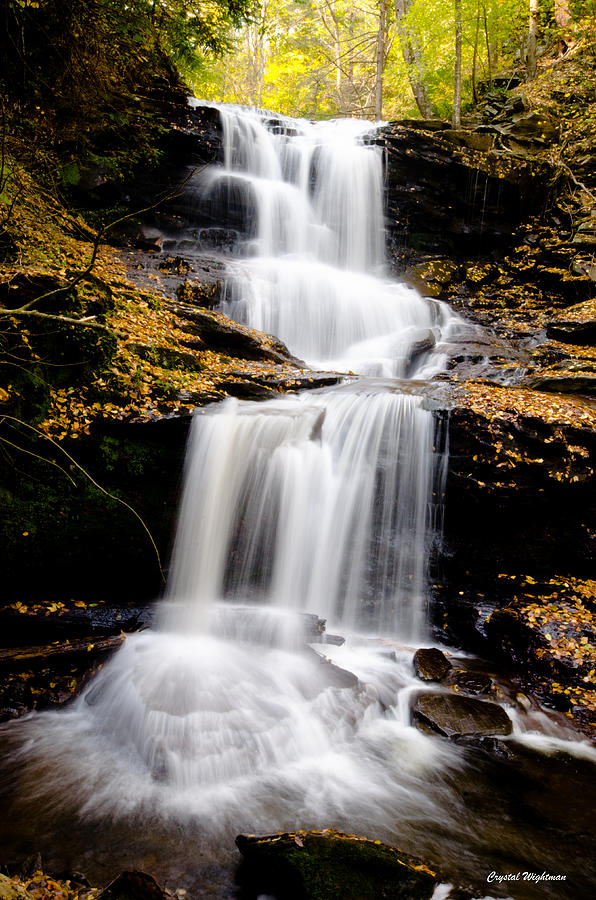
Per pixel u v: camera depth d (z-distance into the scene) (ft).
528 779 15.40
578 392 30.58
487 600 24.95
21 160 28.17
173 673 17.35
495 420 24.86
